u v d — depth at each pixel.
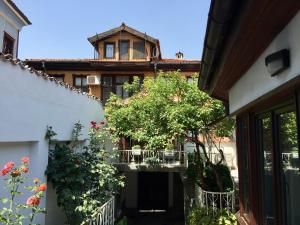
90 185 5.42
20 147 4.27
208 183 10.12
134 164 12.57
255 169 3.89
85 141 7.17
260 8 2.04
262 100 3.14
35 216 4.36
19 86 4.03
